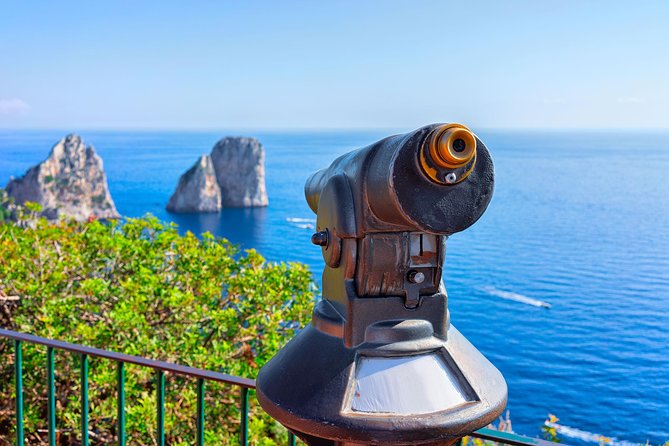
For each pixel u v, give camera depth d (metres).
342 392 1.26
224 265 8.52
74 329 7.07
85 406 2.48
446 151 1.08
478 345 42.34
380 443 1.22
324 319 1.38
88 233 8.32
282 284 8.18
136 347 6.90
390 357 1.31
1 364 7.41
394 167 1.12
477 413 1.26
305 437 1.37
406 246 1.31
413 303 1.34
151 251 8.42
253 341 8.11
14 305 7.77
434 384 1.29
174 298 7.34
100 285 7.29
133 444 7.00
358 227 1.29
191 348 7.33
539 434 29.53
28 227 8.69
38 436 7.36
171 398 7.17
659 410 32.47
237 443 6.81
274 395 1.35
